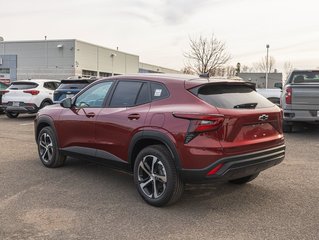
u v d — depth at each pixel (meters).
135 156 5.44
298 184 6.18
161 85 5.32
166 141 4.84
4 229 4.35
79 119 6.31
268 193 5.71
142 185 5.23
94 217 4.72
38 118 7.30
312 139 10.70
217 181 4.65
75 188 5.88
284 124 11.76
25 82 15.52
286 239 4.12
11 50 50.84
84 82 14.23
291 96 10.90
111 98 5.96
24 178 6.41
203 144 4.57
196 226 4.47
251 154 4.84
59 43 48.59
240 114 4.75
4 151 8.70
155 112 5.09
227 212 4.92
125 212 4.89
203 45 38.91
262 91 19.08
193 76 5.57
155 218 4.70
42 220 4.61
